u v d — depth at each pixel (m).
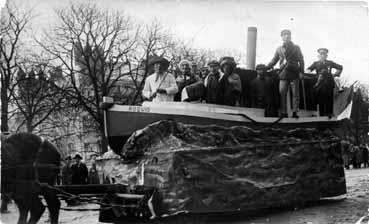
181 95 9.84
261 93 10.25
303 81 10.95
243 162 9.27
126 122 8.91
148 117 8.89
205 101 9.73
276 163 9.81
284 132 10.31
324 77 11.20
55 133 13.65
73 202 9.29
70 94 13.53
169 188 8.28
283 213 9.84
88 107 13.67
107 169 9.39
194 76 10.20
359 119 12.66
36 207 8.44
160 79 9.84
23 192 8.39
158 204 8.30
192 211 8.40
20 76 11.63
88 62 13.66
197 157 8.62
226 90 9.83
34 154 8.54
